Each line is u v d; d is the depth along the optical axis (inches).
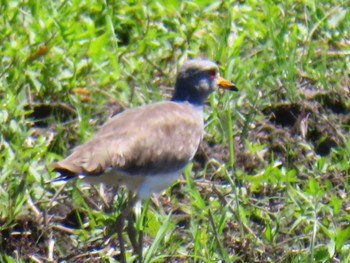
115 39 582.2
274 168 495.8
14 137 497.7
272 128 544.4
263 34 598.9
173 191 499.2
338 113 561.3
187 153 458.6
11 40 558.6
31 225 463.5
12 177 476.1
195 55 589.0
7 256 432.1
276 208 489.4
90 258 454.0
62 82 550.3
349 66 590.9
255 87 566.9
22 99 528.7
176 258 451.8
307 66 584.7
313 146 538.0
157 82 572.7
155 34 593.6
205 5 618.2
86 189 491.8
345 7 633.6
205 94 487.5
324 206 467.8
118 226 442.9
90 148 423.2
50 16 580.1
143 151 434.9
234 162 513.7
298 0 637.3
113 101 550.6
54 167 414.9
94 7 600.1
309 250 450.6
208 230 458.9
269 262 451.5
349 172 514.6
